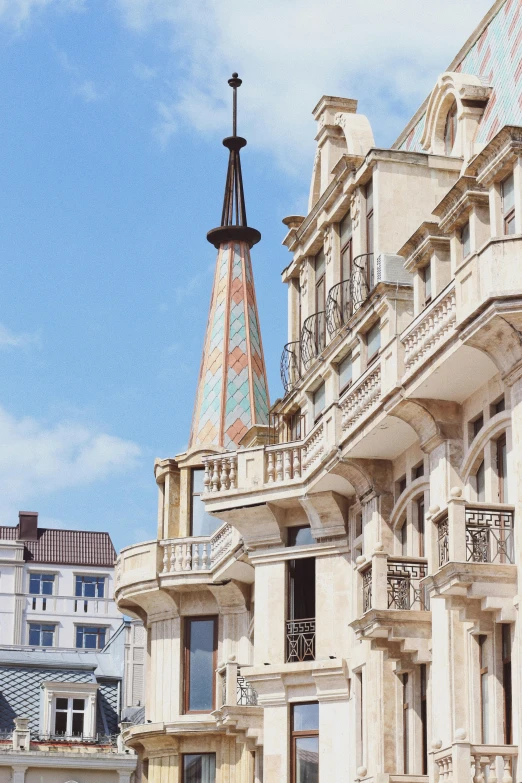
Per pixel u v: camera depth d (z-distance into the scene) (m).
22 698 64.44
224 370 58.91
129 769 61.03
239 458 45.81
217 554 52.31
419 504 39.91
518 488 33.09
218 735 52.41
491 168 35.06
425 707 38.53
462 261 34.91
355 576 42.97
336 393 44.84
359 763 41.50
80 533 105.62
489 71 43.34
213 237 61.72
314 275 48.19
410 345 37.50
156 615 54.53
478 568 33.06
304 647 44.34
